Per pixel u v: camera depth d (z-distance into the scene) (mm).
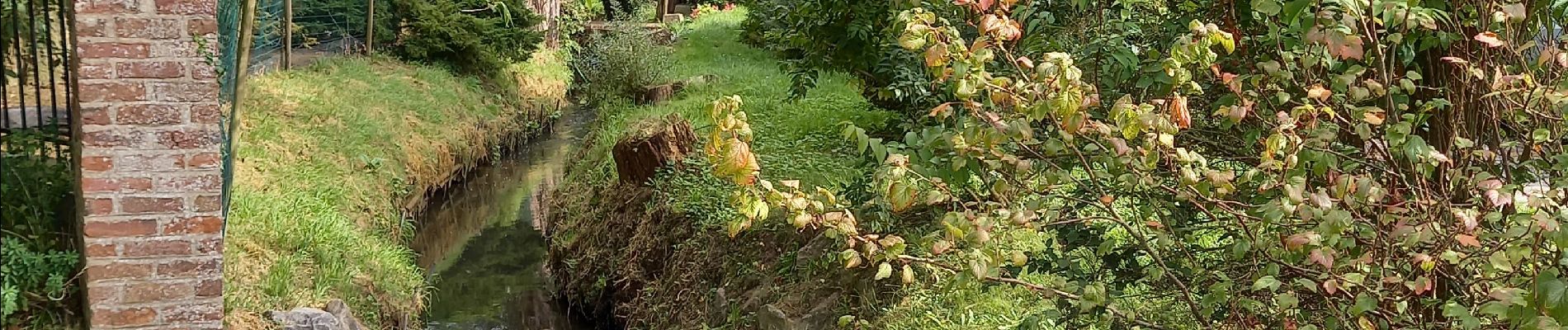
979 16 2969
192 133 4125
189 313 4285
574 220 9062
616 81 14375
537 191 11281
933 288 5129
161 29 3986
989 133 2461
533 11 14953
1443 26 2662
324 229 6789
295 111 9320
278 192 7395
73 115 4219
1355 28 2373
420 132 10477
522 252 9359
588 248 8383
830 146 8984
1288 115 2627
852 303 5434
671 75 14461
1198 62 2455
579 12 20500
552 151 12938
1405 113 2693
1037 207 2703
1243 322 2762
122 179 4082
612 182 8898
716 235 6992
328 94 10203
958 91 2387
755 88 12953
